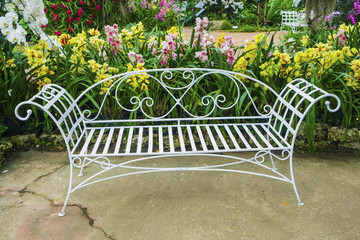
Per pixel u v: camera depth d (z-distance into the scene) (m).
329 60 2.85
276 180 2.49
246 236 1.87
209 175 2.57
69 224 2.00
